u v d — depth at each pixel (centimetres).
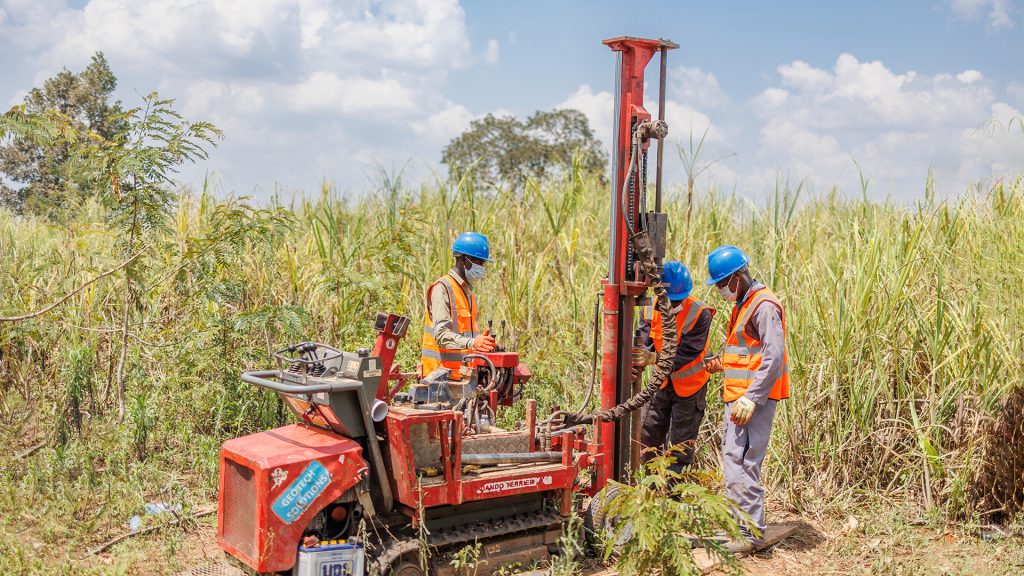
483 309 895
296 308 720
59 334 778
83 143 704
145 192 694
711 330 743
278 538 414
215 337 729
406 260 902
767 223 894
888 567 531
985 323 636
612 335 552
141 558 507
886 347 662
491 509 493
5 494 570
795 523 602
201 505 608
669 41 543
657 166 547
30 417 707
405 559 444
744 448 551
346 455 430
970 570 517
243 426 719
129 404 690
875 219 736
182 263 733
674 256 862
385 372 453
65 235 895
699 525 441
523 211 1030
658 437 626
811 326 686
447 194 1035
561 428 552
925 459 619
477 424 509
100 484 609
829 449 649
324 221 1013
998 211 755
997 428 602
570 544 472
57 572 475
